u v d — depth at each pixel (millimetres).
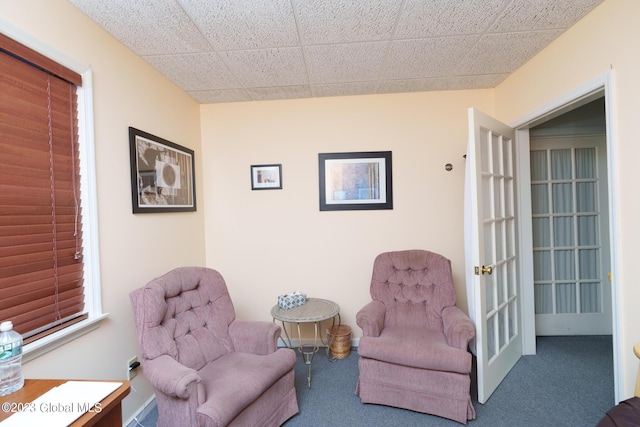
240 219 2785
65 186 1412
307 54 1990
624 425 971
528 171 2455
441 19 1652
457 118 2621
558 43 1850
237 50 1919
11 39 1150
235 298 2807
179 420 1351
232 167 2783
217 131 2785
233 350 1884
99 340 1556
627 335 1476
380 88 2555
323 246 2730
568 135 2756
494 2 1524
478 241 1887
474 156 1886
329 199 2711
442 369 1690
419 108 2645
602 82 1543
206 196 2803
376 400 1860
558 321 2826
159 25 1634
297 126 2732
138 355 1832
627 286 1468
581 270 2834
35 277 1265
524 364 2326
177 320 1729
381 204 2672
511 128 2369
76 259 1465
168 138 2273
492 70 2273
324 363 2438
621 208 1481
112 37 1711
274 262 2770
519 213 2480
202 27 1670
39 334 1261
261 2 1481
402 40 1853
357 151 2686
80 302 1480
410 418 1756
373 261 2691
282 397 1696
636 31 1373
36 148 1277
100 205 1590
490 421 1714
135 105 1901
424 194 2652
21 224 1213
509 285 2381
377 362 1854
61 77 1380
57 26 1354
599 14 1556
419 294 2258
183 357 1616
